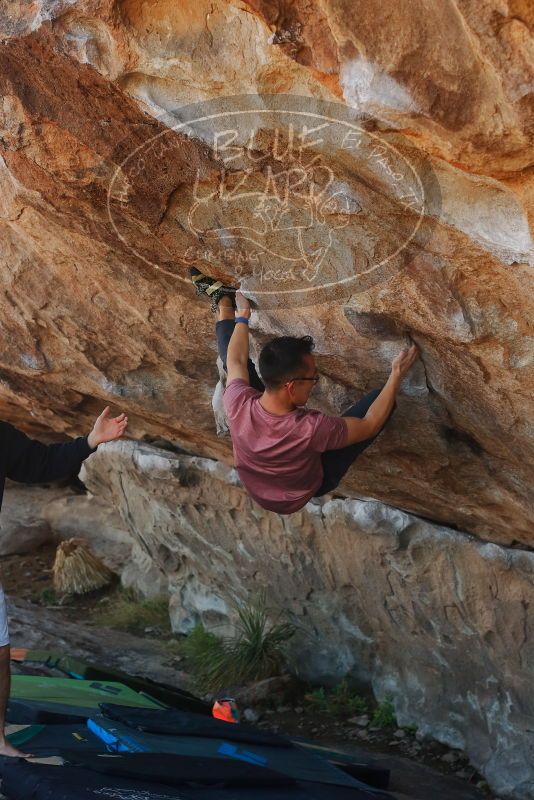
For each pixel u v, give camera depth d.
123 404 5.12
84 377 4.96
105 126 2.62
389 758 5.51
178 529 6.98
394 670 6.00
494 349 2.86
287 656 6.70
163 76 2.30
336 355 3.43
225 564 6.80
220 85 2.26
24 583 9.41
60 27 2.32
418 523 5.07
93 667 5.61
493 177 2.08
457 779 5.28
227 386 3.24
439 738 5.66
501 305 2.69
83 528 9.98
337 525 5.53
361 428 3.16
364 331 3.10
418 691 5.83
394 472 4.45
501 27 1.68
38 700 4.66
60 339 4.61
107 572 9.20
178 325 3.95
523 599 4.77
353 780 4.12
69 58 2.42
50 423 6.58
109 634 7.81
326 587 6.07
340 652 6.41
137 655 7.33
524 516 4.28
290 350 3.08
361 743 5.84
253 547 6.37
